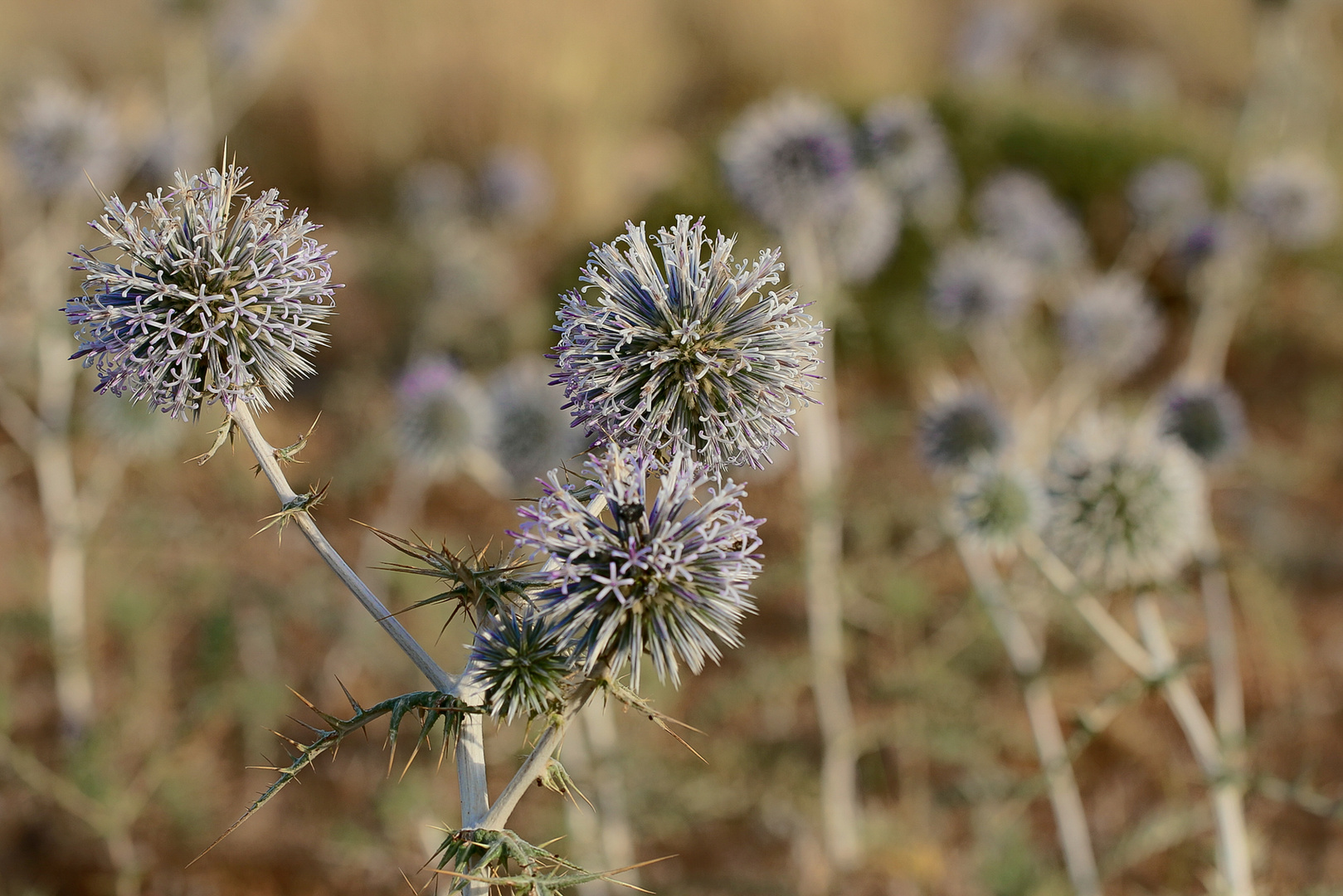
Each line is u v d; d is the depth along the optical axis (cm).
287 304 52
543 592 52
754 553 55
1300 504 172
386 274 206
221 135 203
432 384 121
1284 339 210
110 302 52
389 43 262
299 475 156
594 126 266
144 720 111
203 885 102
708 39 322
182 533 118
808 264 117
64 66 268
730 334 54
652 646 52
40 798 106
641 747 101
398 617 126
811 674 109
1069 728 124
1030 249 174
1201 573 99
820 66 321
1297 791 71
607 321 53
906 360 196
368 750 118
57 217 122
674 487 52
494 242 227
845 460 171
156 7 177
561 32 282
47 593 127
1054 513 93
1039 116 250
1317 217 167
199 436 153
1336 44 347
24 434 154
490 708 52
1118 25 420
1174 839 95
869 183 132
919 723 99
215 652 114
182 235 53
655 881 101
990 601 94
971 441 110
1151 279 221
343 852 100
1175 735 128
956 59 350
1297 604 147
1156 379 203
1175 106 349
